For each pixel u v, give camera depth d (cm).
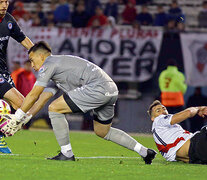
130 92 5162
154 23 5538
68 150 2159
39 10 5609
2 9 2548
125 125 5150
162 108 2397
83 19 5497
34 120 5094
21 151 2831
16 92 2561
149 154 2184
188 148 2272
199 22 5819
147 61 5012
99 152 2973
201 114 2288
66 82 2116
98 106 2117
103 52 5066
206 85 4975
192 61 4984
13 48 5016
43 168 1856
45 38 5159
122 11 5941
